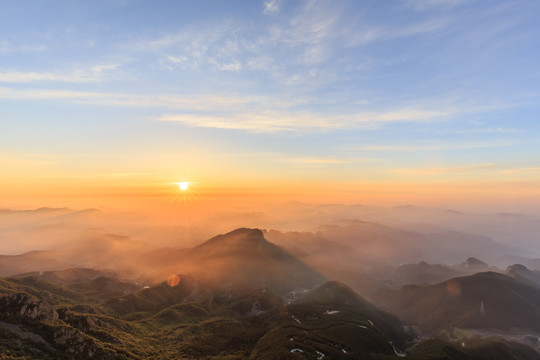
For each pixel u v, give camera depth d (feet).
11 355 303.48
